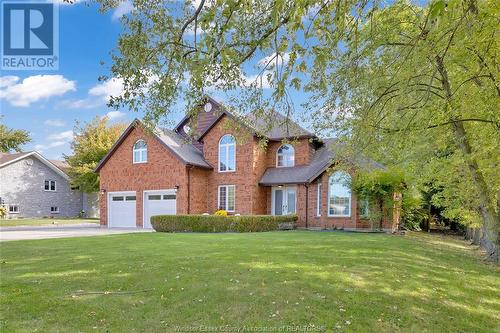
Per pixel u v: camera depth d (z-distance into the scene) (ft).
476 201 44.50
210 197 79.25
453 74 32.04
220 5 13.05
